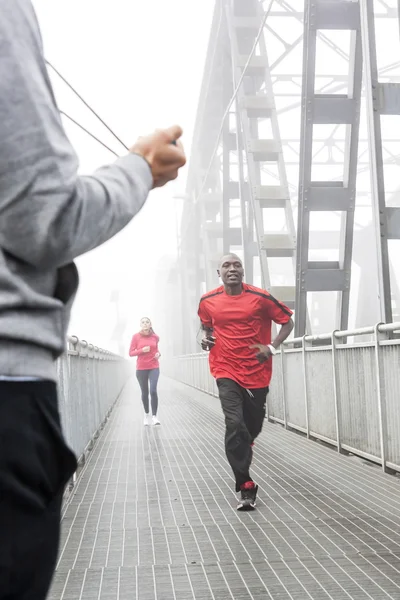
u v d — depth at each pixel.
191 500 5.55
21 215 0.95
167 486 6.18
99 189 1.05
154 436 9.96
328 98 11.38
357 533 4.34
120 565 3.83
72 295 1.12
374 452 6.72
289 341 10.12
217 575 3.60
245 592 3.32
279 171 15.59
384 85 8.53
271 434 9.84
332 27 11.17
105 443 9.27
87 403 8.30
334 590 3.30
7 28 0.99
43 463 1.04
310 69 11.24
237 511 5.10
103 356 12.39
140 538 4.41
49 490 1.07
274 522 4.71
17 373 1.01
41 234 0.96
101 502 5.56
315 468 6.89
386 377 6.26
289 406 10.26
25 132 0.95
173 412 14.27
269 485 6.08
